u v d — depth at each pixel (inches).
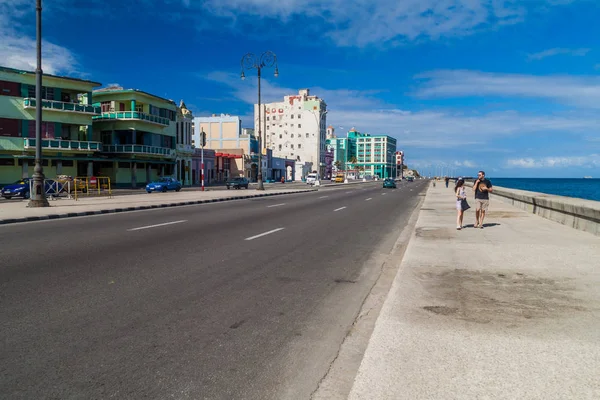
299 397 130.3
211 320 194.5
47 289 235.0
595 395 120.0
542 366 138.3
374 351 151.2
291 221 610.2
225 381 138.9
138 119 1990.7
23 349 158.1
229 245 392.8
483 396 120.6
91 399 126.5
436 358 145.3
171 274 276.8
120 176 2006.6
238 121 3469.5
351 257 359.3
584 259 316.8
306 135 5511.8
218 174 3036.4
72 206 778.2
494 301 211.5
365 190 1971.0
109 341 167.3
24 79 1621.6
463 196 501.4
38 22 742.5
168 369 146.0
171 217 636.1
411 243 395.9
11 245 372.5
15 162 1590.8
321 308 217.5
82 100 1930.4
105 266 294.2
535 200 702.5
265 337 176.6
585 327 173.9
